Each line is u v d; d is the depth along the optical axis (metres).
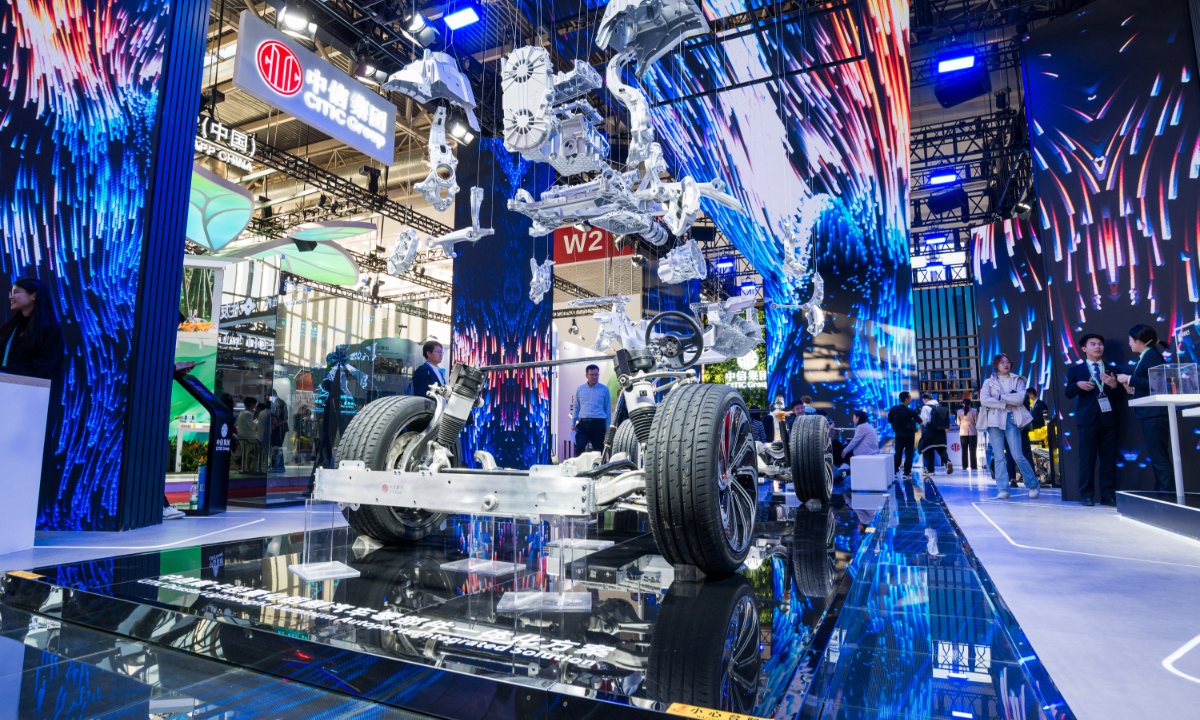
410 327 8.24
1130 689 1.29
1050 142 5.89
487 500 1.91
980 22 10.86
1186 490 4.62
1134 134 5.45
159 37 4.16
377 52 10.17
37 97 4.11
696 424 1.83
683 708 1.07
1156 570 2.47
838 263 8.93
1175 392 3.77
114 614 1.70
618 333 4.18
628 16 2.18
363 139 7.43
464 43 9.76
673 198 2.40
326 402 6.85
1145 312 5.30
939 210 17.05
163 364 4.05
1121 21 5.58
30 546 2.92
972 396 23.88
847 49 8.80
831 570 2.15
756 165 9.23
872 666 1.30
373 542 2.74
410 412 2.52
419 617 1.57
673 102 9.52
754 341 4.41
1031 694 1.15
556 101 2.42
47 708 1.20
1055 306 5.75
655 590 1.86
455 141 10.59
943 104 11.74
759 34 9.19
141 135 4.06
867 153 8.77
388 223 17.00
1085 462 5.05
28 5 4.16
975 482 8.39
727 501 1.98
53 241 4.00
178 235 4.22
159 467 4.00
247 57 6.14
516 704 1.15
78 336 3.90
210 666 1.45
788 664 1.27
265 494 5.96
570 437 15.38
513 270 10.62
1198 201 5.12
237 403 6.16
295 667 1.38
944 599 1.82
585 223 2.69
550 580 2.00
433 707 1.22
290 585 1.91
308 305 6.62
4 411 2.79
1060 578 2.33
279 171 11.52
